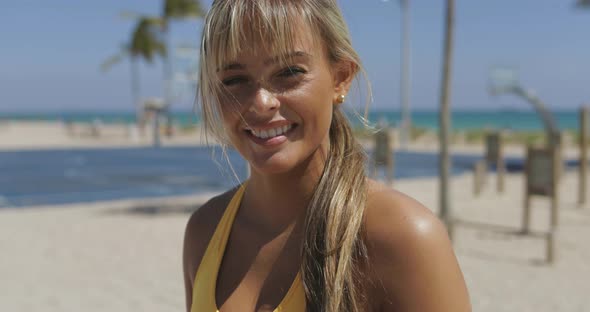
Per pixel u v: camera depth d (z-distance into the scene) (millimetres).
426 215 1163
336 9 1250
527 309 5207
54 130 51781
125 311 5301
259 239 1360
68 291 5895
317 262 1194
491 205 11297
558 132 15430
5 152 29531
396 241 1140
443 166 8375
